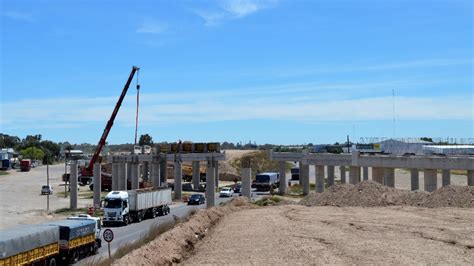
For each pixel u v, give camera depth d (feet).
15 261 90.38
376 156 225.35
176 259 100.12
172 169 463.01
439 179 348.59
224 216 180.04
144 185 336.49
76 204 254.47
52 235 104.42
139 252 92.07
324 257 95.04
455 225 137.69
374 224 142.20
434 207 184.24
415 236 120.16
